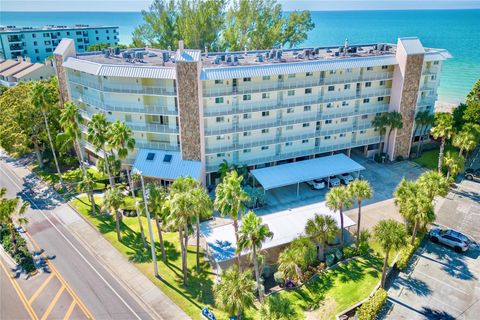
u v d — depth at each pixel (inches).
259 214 2180.1
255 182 2507.4
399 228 1491.1
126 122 2421.3
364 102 2760.8
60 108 2869.1
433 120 2790.4
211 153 2386.8
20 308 1518.2
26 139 2544.3
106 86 2319.1
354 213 2187.5
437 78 2869.1
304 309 1505.9
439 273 1689.2
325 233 1727.4
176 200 1478.8
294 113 2554.1
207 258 1822.1
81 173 2659.9
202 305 1537.9
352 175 2632.9
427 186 1845.5
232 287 1248.8
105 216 2171.5
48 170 2746.1
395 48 3056.1
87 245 1920.5
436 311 1477.6
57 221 2129.7
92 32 6338.6
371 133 2859.3
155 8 4060.0
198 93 2181.3
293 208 2240.4
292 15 4281.5
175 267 1760.6
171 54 2908.5
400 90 2672.2
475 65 6653.5
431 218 1659.7
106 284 1652.3
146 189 1736.0
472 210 2194.9
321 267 1733.5
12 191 2468.0
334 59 2500.0
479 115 2824.8
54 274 1712.6
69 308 1518.2
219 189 1600.6
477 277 1660.9
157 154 2389.3
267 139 2522.1
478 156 2920.8
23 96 2765.7
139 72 2188.7
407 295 1561.3
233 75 2220.7
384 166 2785.4
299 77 2503.7
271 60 2630.4
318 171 2425.0
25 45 5684.1
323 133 2657.5
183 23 3949.3
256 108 2393.0
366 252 1818.4
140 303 1549.0
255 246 1439.5
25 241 1940.2
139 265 1771.7
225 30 4131.4
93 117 2039.9
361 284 1621.6
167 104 2343.8
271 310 1221.7
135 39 4242.1
